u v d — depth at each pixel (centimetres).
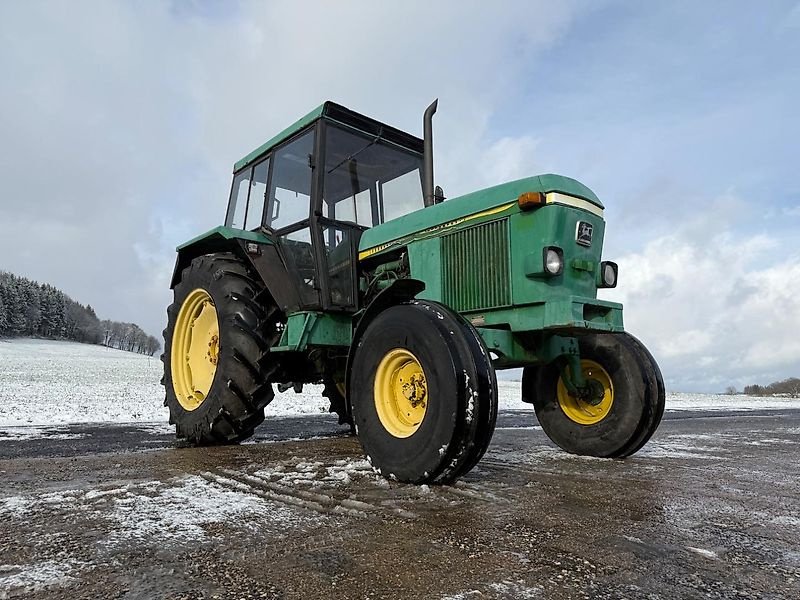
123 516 192
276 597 124
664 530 181
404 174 468
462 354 245
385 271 398
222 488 240
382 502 214
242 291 417
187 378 465
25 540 165
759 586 133
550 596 125
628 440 346
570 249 319
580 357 378
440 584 131
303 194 413
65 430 544
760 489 256
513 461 338
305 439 466
